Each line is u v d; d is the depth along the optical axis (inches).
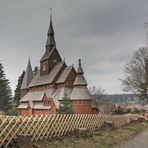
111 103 4242.1
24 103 3639.3
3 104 4227.4
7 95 4318.4
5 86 4328.3
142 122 1278.3
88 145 492.7
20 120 467.5
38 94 3380.9
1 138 425.7
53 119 563.2
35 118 503.8
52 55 3516.2
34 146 456.4
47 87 3294.8
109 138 598.5
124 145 521.0
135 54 2837.1
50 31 3659.0
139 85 2795.3
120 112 1971.0
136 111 2325.3
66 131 608.1
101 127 797.9
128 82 2903.5
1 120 430.0
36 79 3713.1
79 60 2913.4
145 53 2763.3
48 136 545.6
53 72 3348.9
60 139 550.3
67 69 3171.8
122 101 4788.4
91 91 4247.0
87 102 2743.6
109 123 821.2
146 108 2851.9
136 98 2950.3
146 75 2731.3
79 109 2726.4
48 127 542.9
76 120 655.8
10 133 442.0
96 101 4124.0
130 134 711.7
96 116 776.9
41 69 3646.7
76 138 571.8
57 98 2896.2
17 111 3818.9
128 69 3203.7
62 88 3006.9
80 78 2832.2
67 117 616.7
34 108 3270.2
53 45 3629.4
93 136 615.2
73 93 2800.2
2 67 4347.9
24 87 4101.9
